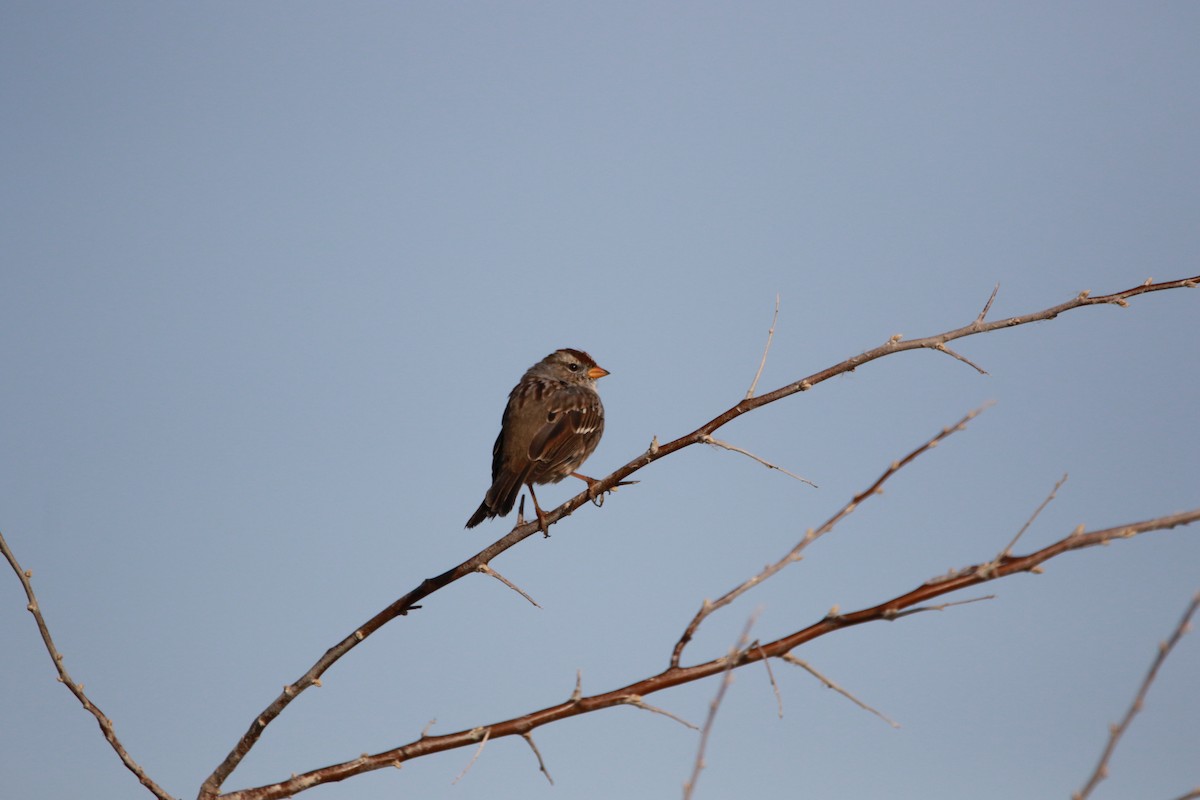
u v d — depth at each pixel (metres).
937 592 7.00
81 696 8.58
